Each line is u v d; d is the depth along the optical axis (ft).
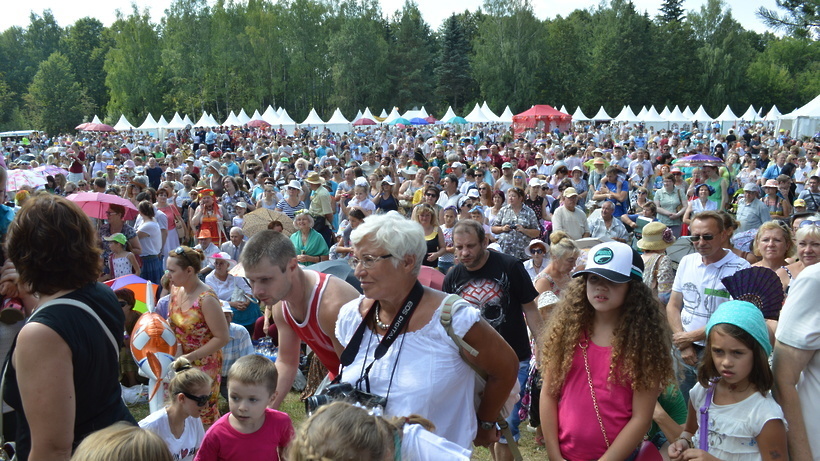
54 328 6.81
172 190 38.73
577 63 261.85
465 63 272.31
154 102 257.55
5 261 9.91
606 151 73.46
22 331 6.81
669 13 297.94
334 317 9.09
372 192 41.34
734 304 9.44
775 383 9.63
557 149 63.21
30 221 6.97
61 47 333.83
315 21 260.83
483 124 169.89
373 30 259.39
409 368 7.23
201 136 126.31
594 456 8.83
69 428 6.93
